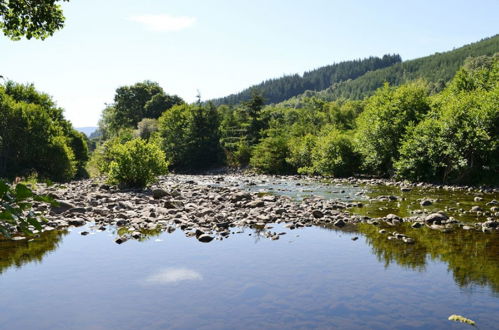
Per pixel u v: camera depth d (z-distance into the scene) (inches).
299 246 382.6
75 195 734.5
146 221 510.3
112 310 230.2
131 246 379.9
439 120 1107.3
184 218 524.7
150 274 295.0
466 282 278.7
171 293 257.3
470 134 970.7
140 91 3565.5
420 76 7844.5
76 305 237.3
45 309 231.6
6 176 1221.7
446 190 924.6
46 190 755.4
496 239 409.7
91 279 283.6
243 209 614.2
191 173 2341.3
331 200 730.8
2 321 215.5
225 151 2411.4
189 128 2418.8
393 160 1238.9
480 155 1006.4
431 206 653.3
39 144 1311.5
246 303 241.3
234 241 403.5
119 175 901.8
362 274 296.5
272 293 257.9
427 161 1098.7
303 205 657.0
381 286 271.4
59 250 362.6
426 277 290.0
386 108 1331.2
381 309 233.3
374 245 386.9
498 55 4443.9
